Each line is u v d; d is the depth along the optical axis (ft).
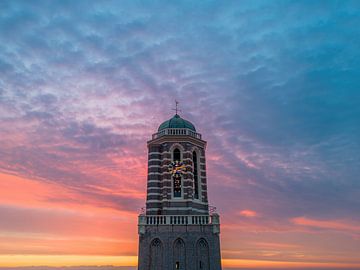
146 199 176.65
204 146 191.42
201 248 155.43
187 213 167.02
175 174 174.70
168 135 181.27
